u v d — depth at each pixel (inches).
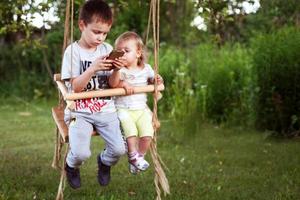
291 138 364.8
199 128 388.5
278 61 373.1
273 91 373.1
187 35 572.4
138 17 579.2
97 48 187.6
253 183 252.5
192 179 260.7
